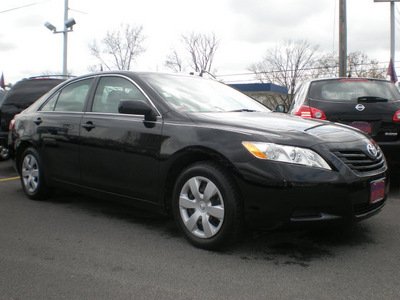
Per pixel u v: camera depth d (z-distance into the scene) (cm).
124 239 358
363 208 320
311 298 246
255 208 298
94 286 264
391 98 553
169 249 331
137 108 356
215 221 320
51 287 263
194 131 334
